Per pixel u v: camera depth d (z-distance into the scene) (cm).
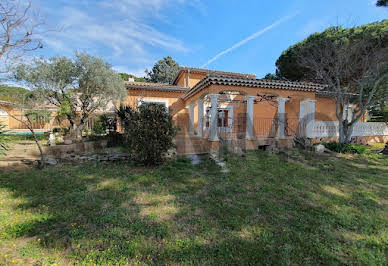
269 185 532
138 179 572
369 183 568
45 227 315
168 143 728
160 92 1359
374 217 361
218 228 315
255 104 1426
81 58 1047
